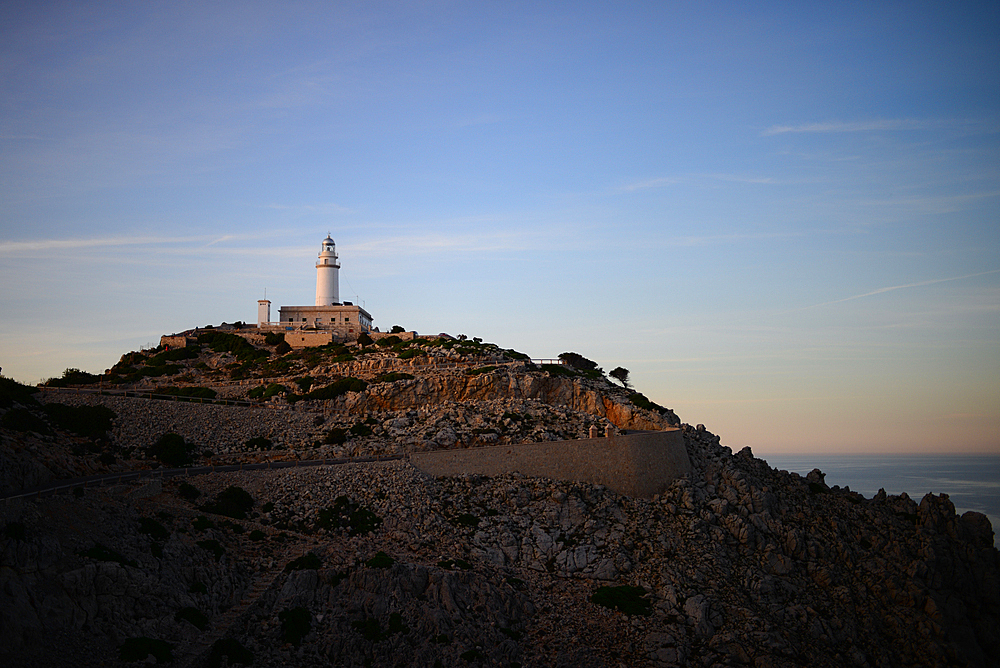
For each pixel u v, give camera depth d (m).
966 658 57.19
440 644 44.88
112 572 38.53
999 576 65.12
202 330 131.25
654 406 87.75
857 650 55.34
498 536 59.00
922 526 69.25
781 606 57.50
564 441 68.62
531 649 48.38
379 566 47.97
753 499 67.56
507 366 93.38
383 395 85.12
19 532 36.88
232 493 55.38
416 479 63.31
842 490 76.88
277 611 43.12
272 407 82.44
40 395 74.88
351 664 42.09
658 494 68.56
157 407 76.12
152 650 36.44
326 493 58.72
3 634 32.53
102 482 52.47
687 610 54.31
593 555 59.22
